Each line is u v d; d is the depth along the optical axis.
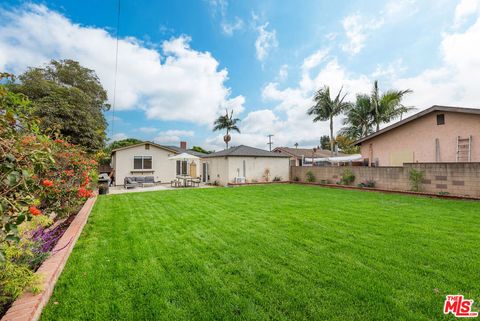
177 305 2.21
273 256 3.33
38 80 11.59
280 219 5.47
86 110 13.01
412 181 9.51
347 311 2.11
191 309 2.16
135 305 2.21
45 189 2.96
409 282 2.57
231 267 3.00
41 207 4.20
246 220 5.43
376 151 13.14
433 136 10.66
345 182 12.53
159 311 2.12
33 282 2.18
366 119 19.59
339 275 2.75
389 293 2.37
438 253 3.34
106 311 2.12
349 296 2.33
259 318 2.03
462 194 8.14
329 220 5.31
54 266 2.66
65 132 11.58
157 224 5.16
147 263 3.12
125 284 2.58
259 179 15.91
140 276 2.76
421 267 2.92
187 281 2.65
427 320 1.98
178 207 7.23
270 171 16.41
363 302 2.23
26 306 1.94
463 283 2.53
